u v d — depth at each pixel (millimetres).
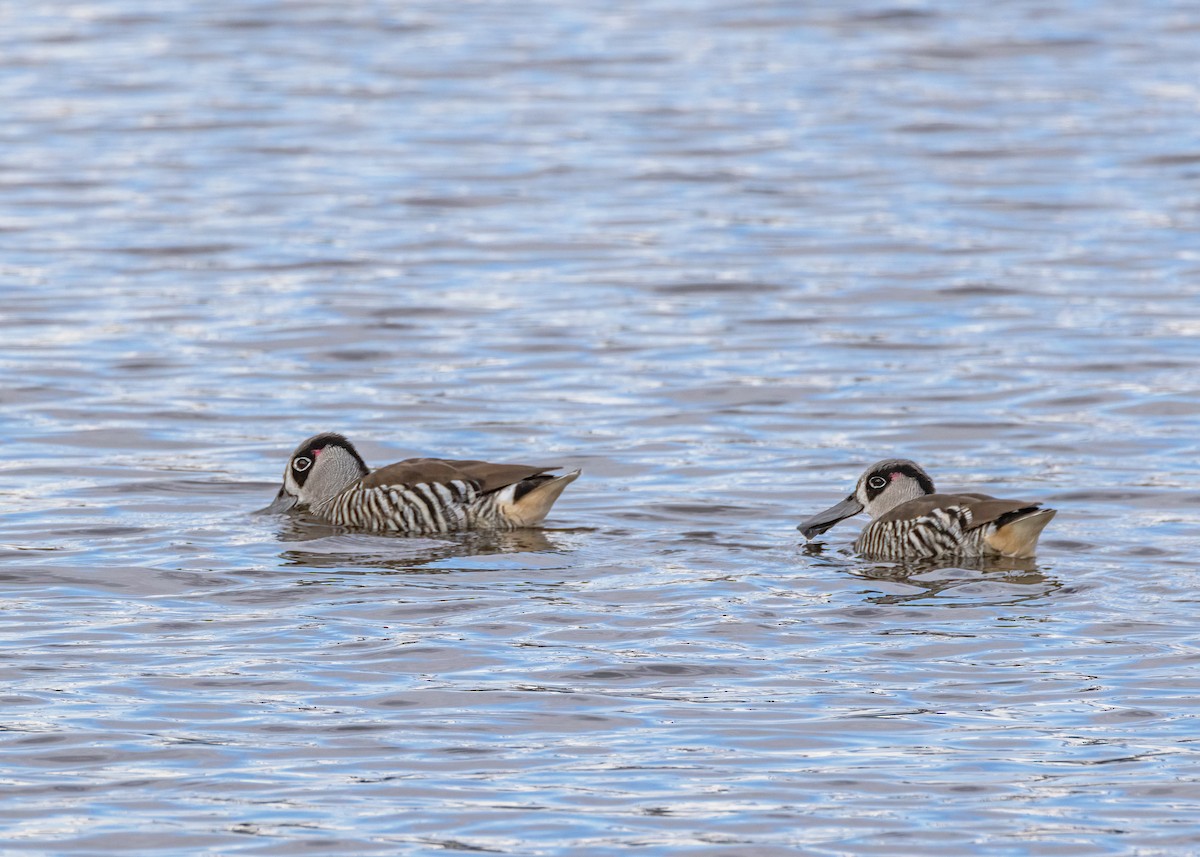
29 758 10305
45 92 39875
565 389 20516
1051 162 33188
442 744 10531
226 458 17922
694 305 24344
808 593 13570
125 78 41375
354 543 15039
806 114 37688
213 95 39531
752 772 10109
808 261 26656
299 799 9773
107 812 9609
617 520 15812
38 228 28609
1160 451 17953
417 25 48031
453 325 23359
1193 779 9961
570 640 12391
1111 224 28609
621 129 36375
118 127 36562
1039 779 10000
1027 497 16438
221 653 12102
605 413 19531
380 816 9562
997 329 23000
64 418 19266
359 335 22859
